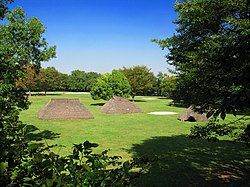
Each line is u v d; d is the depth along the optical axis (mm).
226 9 4805
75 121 24406
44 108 26703
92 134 17891
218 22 5281
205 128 6543
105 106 33844
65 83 98125
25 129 2521
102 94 42812
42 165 2113
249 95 3330
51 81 76812
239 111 3816
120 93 43531
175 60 6922
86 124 22641
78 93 91562
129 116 29188
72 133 18156
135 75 55812
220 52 4285
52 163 2203
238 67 4109
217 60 4375
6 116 2717
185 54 6031
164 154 12320
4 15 11375
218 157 11727
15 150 2229
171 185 8211
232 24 4477
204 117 25000
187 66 6004
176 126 22078
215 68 4844
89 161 2420
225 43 4551
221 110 3338
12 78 5973
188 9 5523
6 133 2457
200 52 5184
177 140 15922
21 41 11445
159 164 10453
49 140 15445
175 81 6789
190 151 12914
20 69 9383
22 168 2094
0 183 1924
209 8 5125
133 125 22438
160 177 8891
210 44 4816
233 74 4148
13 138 2422
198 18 5457
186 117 25391
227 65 4242
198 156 11914
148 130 19891
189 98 6480
